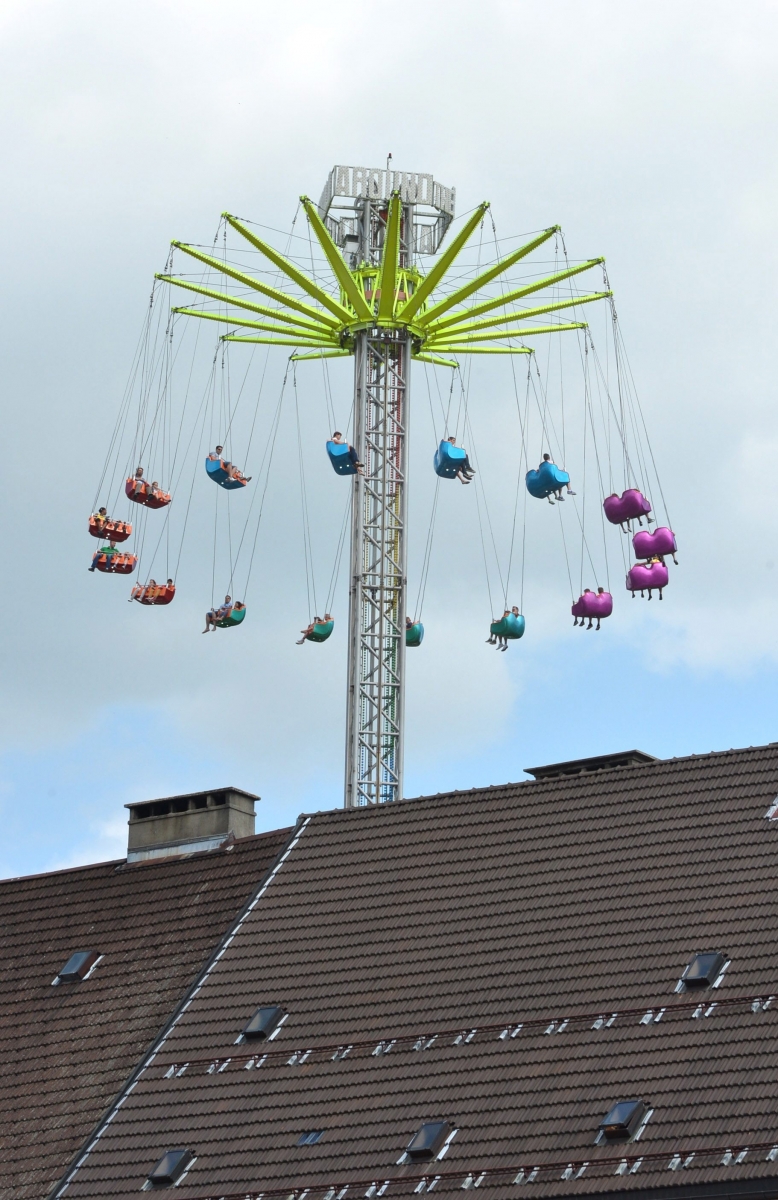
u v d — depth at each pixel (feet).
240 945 237.04
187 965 246.47
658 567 305.73
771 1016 196.75
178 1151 215.31
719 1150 185.78
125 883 264.11
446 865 233.76
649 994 205.16
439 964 221.66
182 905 255.91
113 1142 220.64
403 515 338.95
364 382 339.57
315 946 231.91
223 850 260.21
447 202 351.67
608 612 308.81
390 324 339.57
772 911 208.23
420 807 242.78
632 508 307.17
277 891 241.76
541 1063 203.92
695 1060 195.83
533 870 227.20
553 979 212.84
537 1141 195.83
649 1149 188.96
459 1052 210.18
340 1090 213.05
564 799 233.96
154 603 315.78
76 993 251.39
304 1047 220.23
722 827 220.43
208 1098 220.23
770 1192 180.86
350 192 346.13
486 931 222.69
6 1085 242.37
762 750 227.61
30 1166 229.04
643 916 214.69
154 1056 228.43
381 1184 200.03
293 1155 208.33
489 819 236.43
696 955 207.00
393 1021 217.77
